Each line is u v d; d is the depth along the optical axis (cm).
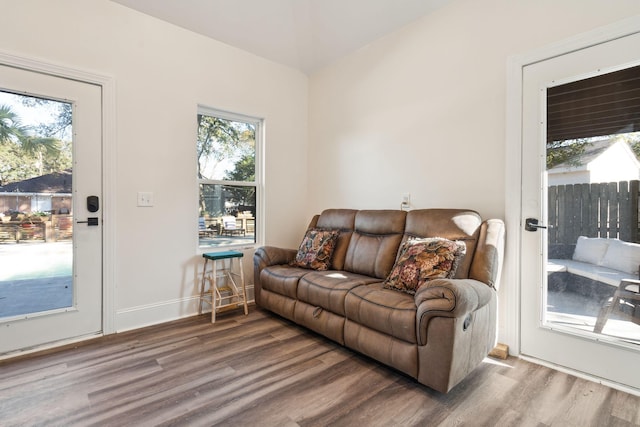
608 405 161
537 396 169
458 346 160
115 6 249
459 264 205
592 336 187
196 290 295
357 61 326
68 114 232
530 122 211
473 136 239
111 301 248
